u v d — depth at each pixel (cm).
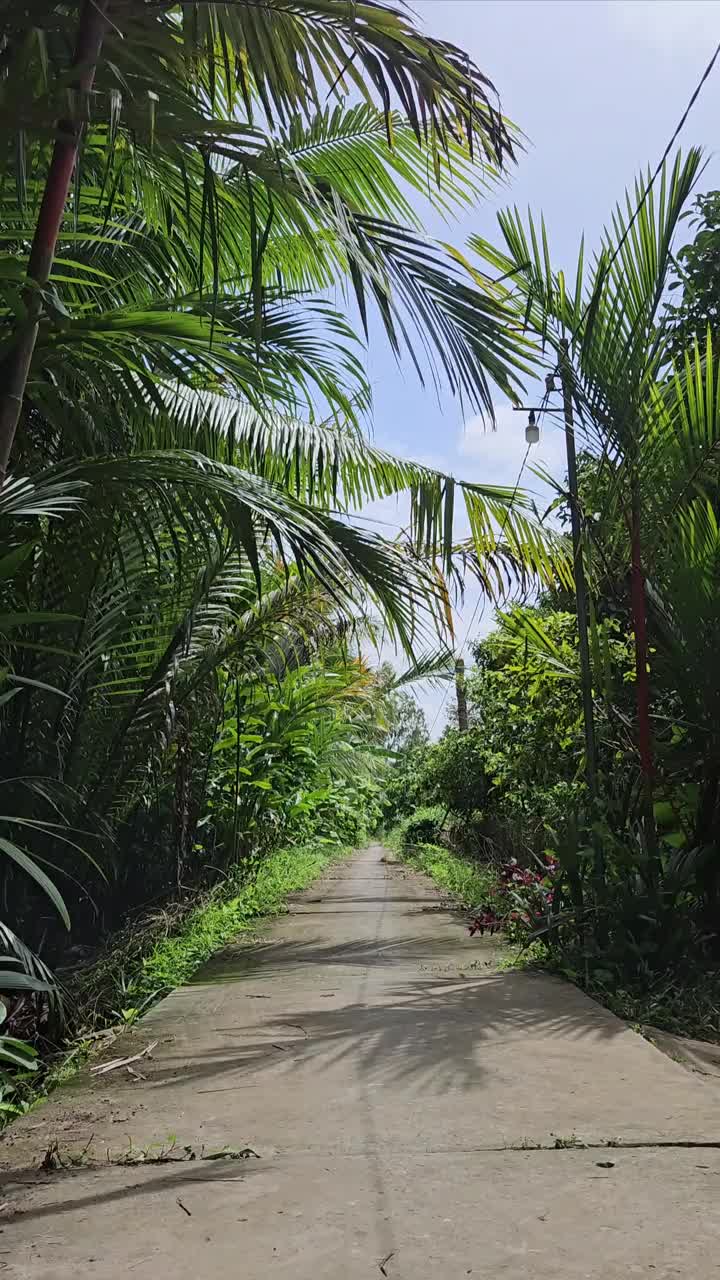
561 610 988
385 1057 400
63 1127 316
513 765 1077
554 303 625
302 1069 383
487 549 722
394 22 390
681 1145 287
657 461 609
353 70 406
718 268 747
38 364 447
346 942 771
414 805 3381
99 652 655
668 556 629
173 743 849
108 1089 363
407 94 404
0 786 599
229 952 728
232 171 539
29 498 398
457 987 565
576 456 707
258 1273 206
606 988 560
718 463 621
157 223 552
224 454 608
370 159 621
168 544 691
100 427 521
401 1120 315
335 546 532
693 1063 411
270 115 407
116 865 745
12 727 624
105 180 433
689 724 634
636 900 577
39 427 564
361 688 1669
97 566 570
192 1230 229
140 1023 480
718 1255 213
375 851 2820
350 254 413
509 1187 254
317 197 415
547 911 677
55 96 348
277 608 866
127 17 389
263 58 402
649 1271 205
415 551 634
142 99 389
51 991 441
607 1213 236
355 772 2059
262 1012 498
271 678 1187
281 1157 281
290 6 389
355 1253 215
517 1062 391
